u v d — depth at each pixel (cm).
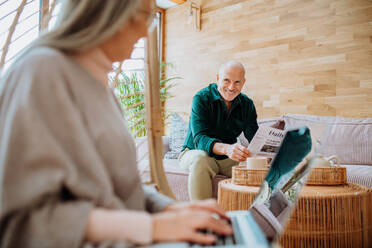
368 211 138
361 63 281
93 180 50
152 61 100
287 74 328
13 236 44
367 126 250
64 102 50
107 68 67
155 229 48
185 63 420
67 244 43
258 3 352
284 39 331
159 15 448
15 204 44
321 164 167
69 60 57
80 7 56
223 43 381
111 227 46
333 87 297
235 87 221
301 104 317
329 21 301
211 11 395
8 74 52
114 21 56
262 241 52
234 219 69
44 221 44
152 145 98
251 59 356
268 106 341
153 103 100
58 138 49
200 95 232
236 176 165
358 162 243
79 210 45
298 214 131
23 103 47
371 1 277
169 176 235
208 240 49
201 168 204
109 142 56
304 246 130
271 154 180
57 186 46
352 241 131
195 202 66
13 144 45
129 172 61
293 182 91
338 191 140
